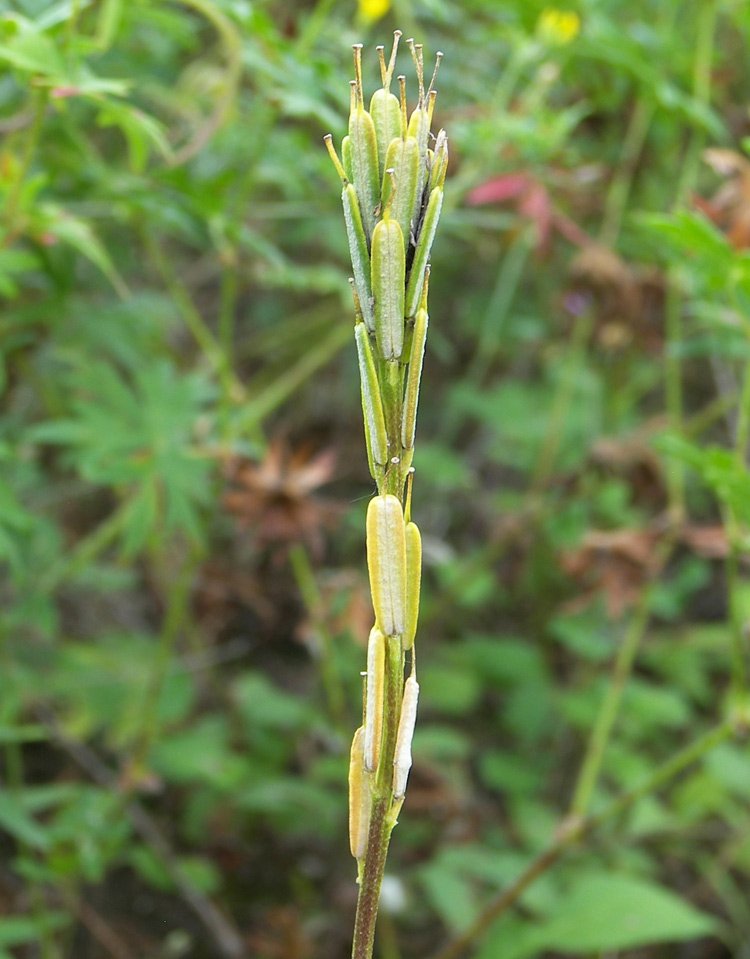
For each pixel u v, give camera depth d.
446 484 0.58
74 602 0.50
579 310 0.44
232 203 0.40
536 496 0.50
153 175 0.31
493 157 0.39
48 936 0.35
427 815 0.45
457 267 0.59
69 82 0.23
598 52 0.38
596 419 0.57
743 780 0.47
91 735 0.47
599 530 0.54
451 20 0.42
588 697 0.52
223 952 0.42
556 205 0.43
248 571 0.50
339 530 0.55
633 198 0.48
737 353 0.39
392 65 0.13
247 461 0.38
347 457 0.60
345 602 0.40
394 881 0.42
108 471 0.34
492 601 0.59
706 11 0.39
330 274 0.42
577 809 0.35
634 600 0.39
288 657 0.54
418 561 0.14
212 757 0.44
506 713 0.52
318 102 0.31
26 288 0.39
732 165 0.33
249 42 0.31
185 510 0.34
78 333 0.42
